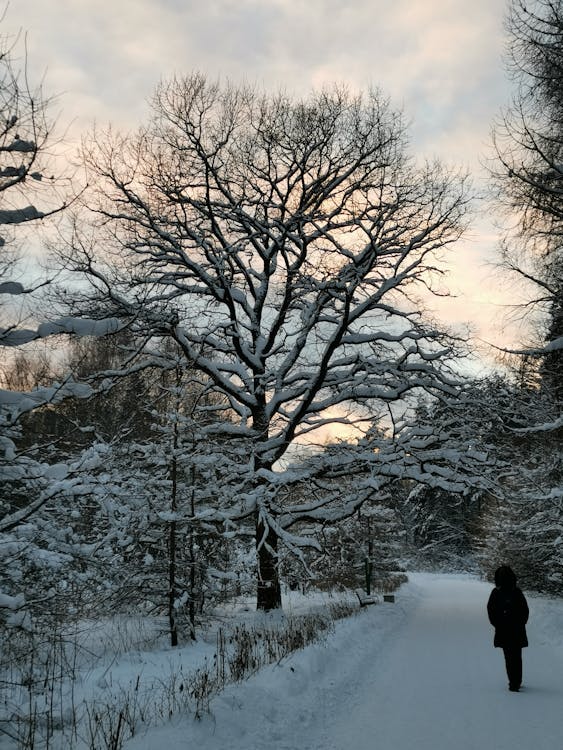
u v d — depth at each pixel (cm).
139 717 660
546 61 1154
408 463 1875
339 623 1566
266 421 1916
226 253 1958
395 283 1881
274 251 2103
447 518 6931
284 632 1262
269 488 1658
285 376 2056
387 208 1897
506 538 3109
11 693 772
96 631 1343
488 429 1944
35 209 652
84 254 1617
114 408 1788
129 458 1246
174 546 1280
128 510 1226
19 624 695
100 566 979
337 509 1920
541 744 612
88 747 578
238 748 582
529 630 1684
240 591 1645
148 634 1339
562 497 1880
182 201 1909
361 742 623
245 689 740
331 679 916
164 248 1892
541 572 2930
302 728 672
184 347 1697
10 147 628
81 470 740
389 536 3353
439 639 1502
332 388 2098
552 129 1234
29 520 821
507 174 1236
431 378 1948
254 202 2045
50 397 678
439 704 794
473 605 2686
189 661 1088
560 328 1517
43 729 662
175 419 1304
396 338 1969
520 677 883
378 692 872
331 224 2017
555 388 1574
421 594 3484
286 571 1881
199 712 629
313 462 1900
